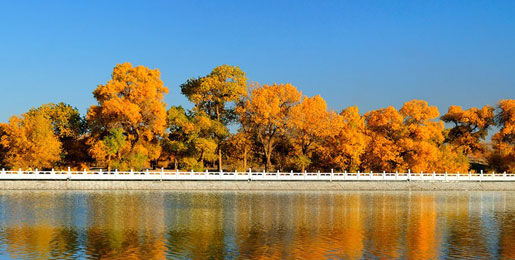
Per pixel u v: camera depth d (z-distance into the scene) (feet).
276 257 115.14
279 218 165.37
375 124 329.72
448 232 145.18
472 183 293.84
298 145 320.91
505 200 230.27
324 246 125.90
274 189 267.18
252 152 330.13
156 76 310.86
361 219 166.09
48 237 131.23
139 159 293.23
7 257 112.16
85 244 124.67
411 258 115.55
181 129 315.37
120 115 288.71
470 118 351.67
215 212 176.14
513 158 329.11
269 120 304.50
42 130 279.49
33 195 216.13
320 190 269.03
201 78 329.31
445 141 380.99
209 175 261.65
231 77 328.29
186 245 125.18
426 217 172.24
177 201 205.05
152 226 148.05
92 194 224.53
